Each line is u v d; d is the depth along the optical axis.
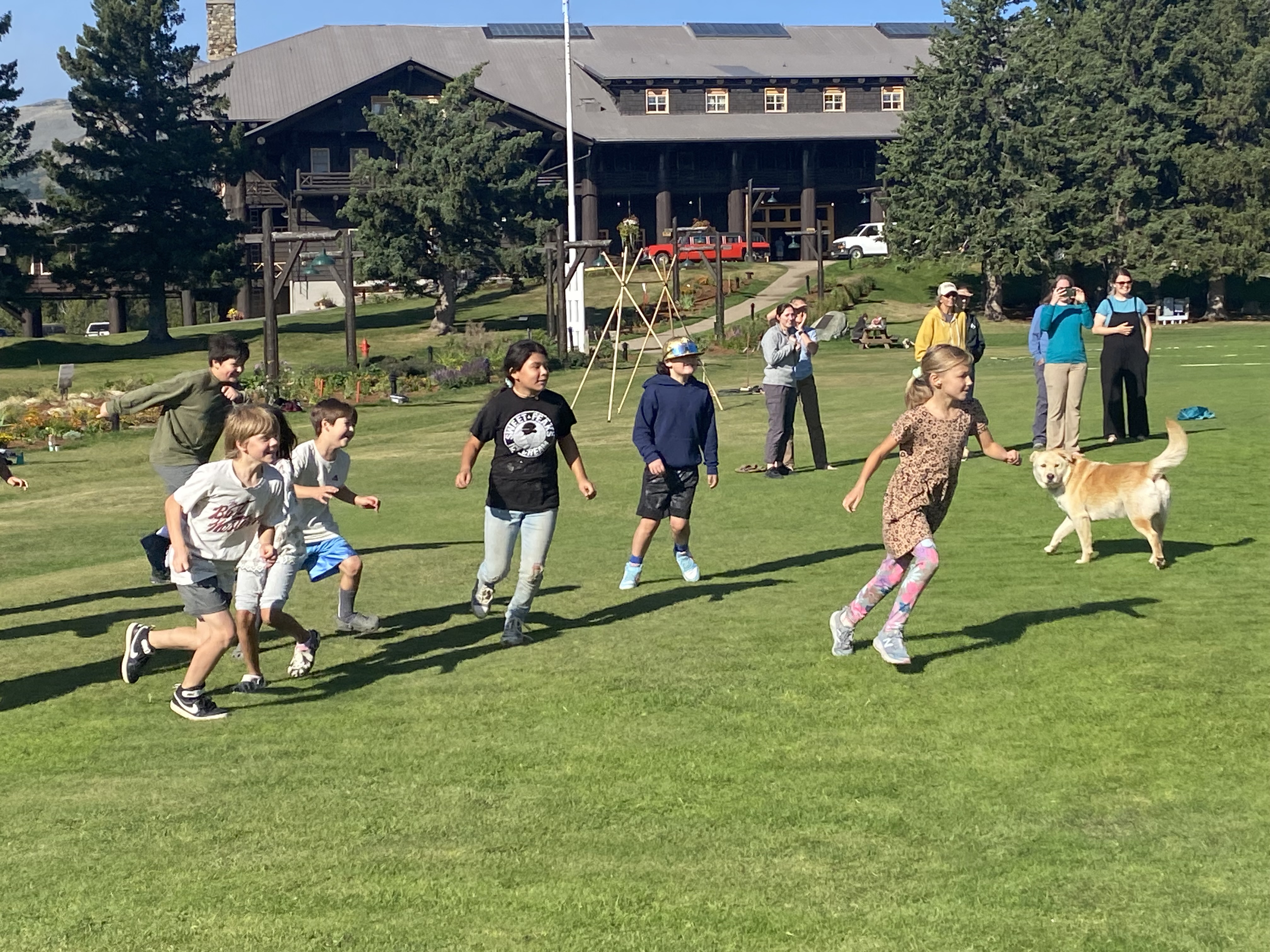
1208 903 4.41
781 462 15.32
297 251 36.00
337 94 67.12
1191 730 6.02
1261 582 8.90
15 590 11.22
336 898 4.64
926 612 8.43
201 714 6.85
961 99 59.16
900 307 60.97
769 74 79.62
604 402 30.09
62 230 59.72
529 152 74.81
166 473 10.34
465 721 6.65
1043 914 4.38
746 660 7.51
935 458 7.07
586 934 4.33
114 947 4.33
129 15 56.41
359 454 22.16
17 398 33.00
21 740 6.61
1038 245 58.22
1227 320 61.09
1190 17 63.12
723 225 81.94
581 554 11.48
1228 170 59.34
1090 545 9.80
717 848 4.97
